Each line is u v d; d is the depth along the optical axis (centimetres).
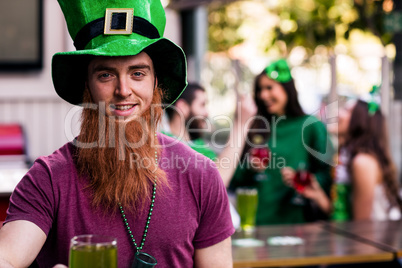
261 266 244
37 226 134
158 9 147
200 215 148
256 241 278
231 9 798
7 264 126
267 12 727
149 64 142
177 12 500
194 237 150
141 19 141
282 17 621
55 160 141
